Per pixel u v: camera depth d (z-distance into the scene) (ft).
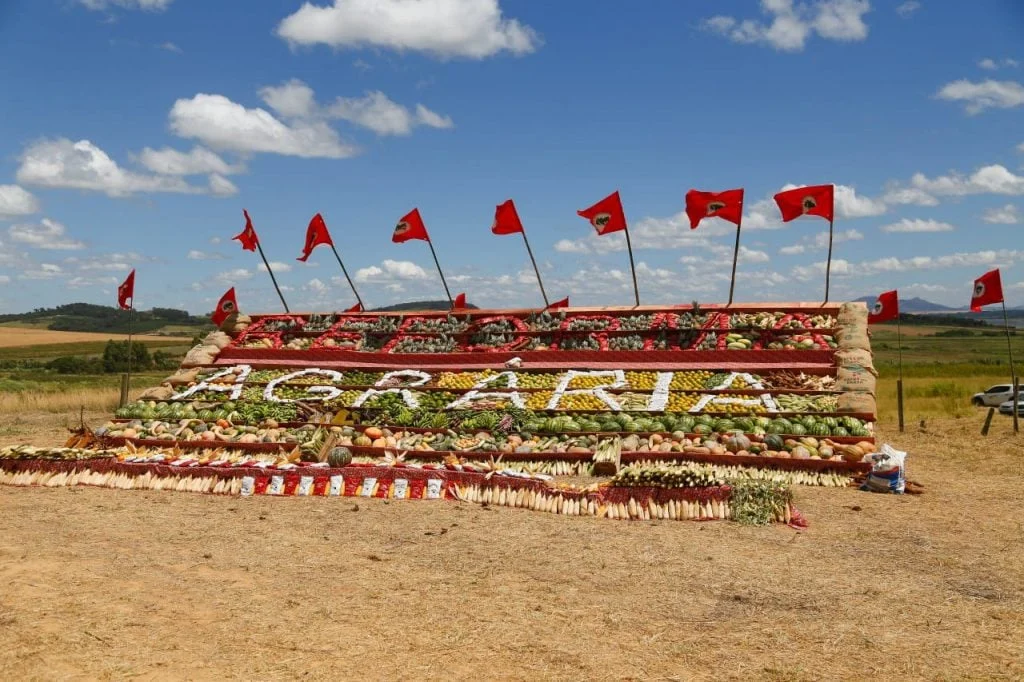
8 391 156.76
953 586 39.60
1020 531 49.49
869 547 46.29
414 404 80.59
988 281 94.02
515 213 98.27
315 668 30.35
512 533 49.78
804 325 85.76
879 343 444.96
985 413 110.01
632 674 30.01
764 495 52.75
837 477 63.26
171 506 57.41
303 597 38.14
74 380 212.64
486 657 31.48
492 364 89.40
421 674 29.91
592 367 85.51
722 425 70.64
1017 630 33.94
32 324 561.43
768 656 31.58
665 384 79.61
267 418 80.02
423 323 99.86
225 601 37.42
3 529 50.01
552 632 33.99
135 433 76.59
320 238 106.01
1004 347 400.26
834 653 31.81
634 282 95.91
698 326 88.12
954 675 29.73
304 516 54.39
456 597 38.24
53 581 39.40
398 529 50.88
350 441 72.59
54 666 30.14
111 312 629.92
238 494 61.21
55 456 65.87
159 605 36.63
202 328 539.29
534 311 97.60
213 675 29.66
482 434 72.49
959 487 63.05
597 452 66.90
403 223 102.68
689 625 34.81
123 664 30.45
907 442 87.40
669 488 54.08
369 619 35.35
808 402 73.36
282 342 100.42
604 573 41.81
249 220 107.14
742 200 89.51
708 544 47.09
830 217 87.61
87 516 53.98
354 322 102.47
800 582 40.29
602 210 94.84
